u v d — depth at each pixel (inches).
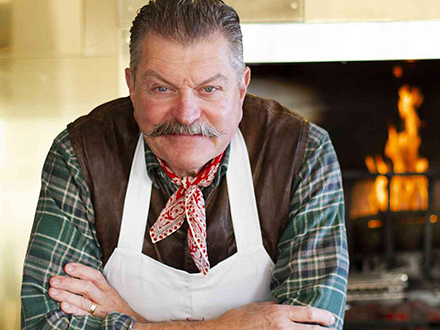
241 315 51.7
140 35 47.8
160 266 56.1
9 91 84.7
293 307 51.3
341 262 53.6
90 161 55.9
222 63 47.1
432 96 109.4
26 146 85.7
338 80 108.3
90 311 54.6
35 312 53.2
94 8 83.2
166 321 54.9
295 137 56.4
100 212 55.9
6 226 87.4
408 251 112.0
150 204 56.2
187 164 48.8
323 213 54.5
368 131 110.6
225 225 55.9
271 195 55.8
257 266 56.4
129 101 59.2
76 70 84.0
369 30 83.2
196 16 46.5
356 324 104.9
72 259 54.9
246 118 57.4
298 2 81.8
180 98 46.9
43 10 83.3
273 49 83.7
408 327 104.8
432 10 81.7
